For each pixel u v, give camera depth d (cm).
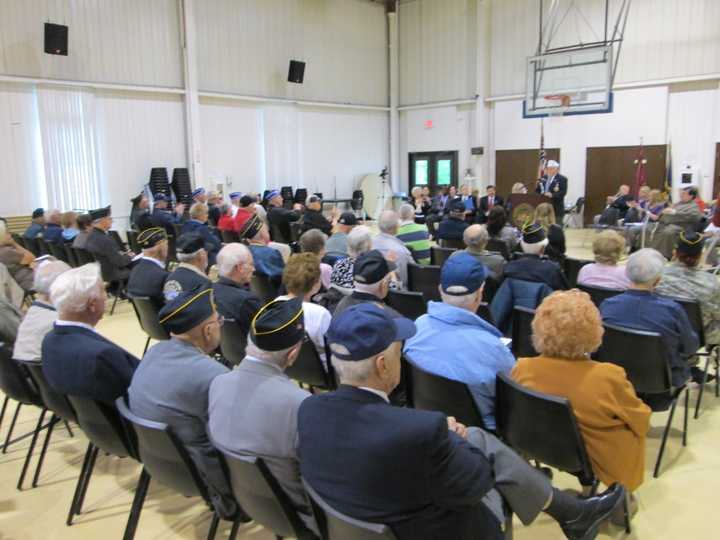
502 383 196
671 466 275
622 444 195
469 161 1393
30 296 606
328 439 133
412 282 436
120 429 218
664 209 797
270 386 166
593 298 341
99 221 579
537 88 1089
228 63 1174
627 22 1134
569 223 1246
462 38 1362
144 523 244
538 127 1280
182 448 183
